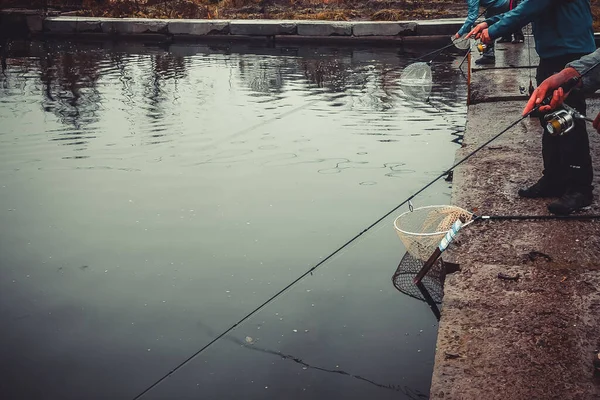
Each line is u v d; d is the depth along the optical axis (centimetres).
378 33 1983
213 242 584
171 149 878
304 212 648
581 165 491
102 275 529
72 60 1705
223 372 399
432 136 917
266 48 1936
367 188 712
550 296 392
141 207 671
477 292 403
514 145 696
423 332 432
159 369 405
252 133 949
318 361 405
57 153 867
